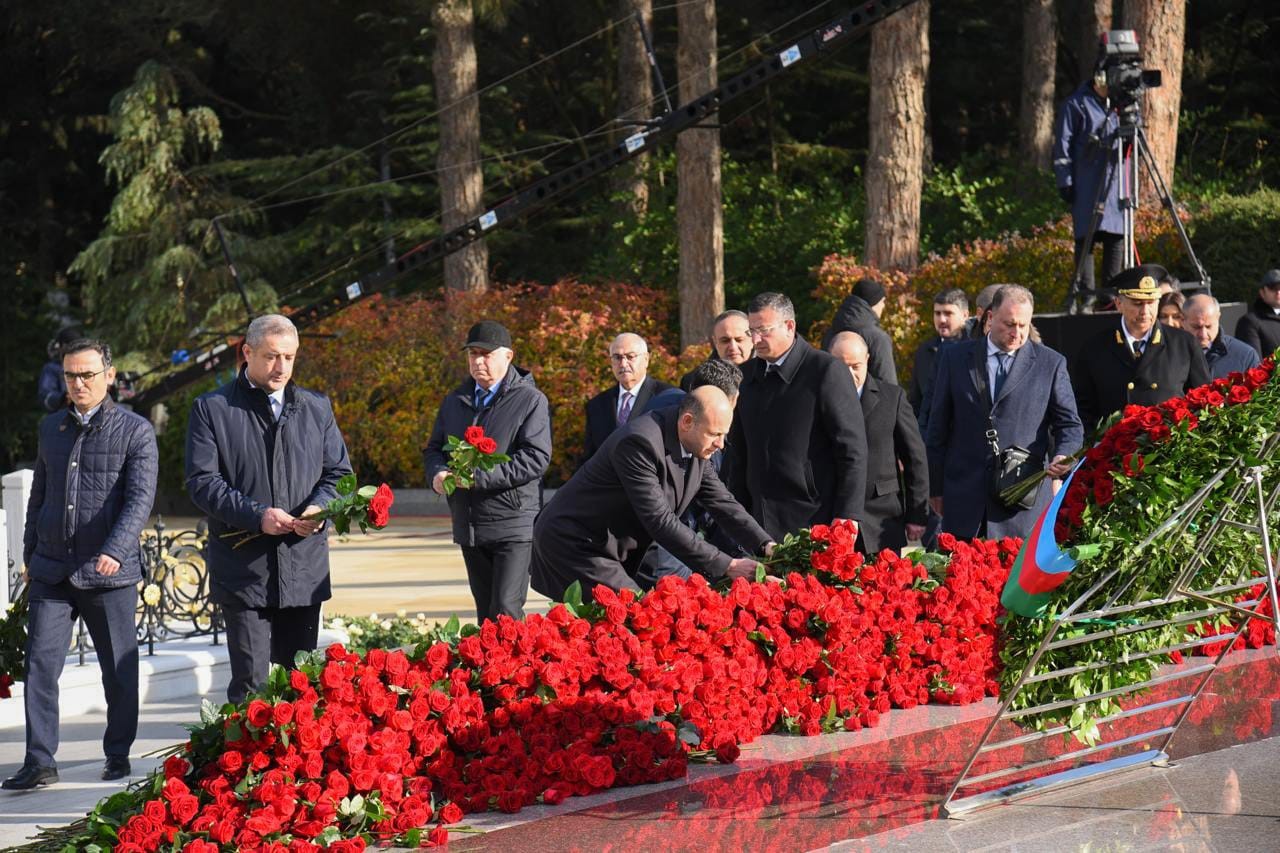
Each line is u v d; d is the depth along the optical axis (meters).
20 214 37.56
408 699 5.11
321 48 31.75
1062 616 4.69
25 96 36.88
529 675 5.34
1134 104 11.92
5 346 34.97
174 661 8.63
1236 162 26.91
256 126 36.12
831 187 26.45
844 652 6.16
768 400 7.27
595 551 6.10
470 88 24.41
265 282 29.78
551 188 17.20
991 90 32.72
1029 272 17.78
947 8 31.08
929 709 6.46
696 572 6.70
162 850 4.47
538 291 23.81
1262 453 4.77
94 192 38.41
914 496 7.90
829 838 4.70
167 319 29.31
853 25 14.62
